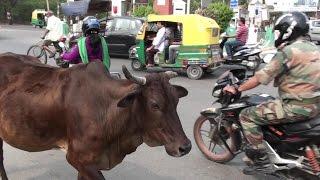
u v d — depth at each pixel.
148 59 14.88
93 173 4.05
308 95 4.73
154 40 14.61
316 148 4.94
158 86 3.77
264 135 5.23
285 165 5.05
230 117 5.76
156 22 14.98
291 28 4.71
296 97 4.78
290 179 5.12
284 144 5.08
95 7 18.30
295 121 4.95
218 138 6.08
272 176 5.92
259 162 5.30
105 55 6.83
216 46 14.49
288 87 4.82
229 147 6.05
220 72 15.54
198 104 10.21
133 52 15.55
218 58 14.59
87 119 3.97
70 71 4.25
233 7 26.23
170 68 14.88
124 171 6.01
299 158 5.01
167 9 31.45
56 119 4.15
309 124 4.89
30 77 4.42
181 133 3.74
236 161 6.49
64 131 4.17
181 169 6.14
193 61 14.06
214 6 23.45
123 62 17.80
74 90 4.09
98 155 4.03
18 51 20.44
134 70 15.66
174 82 13.49
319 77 4.71
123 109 3.91
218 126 5.93
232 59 14.43
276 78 4.96
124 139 4.03
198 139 6.53
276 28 4.88
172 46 14.41
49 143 4.30
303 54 4.70
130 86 3.92
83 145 4.01
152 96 3.74
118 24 18.66
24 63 4.61
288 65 4.73
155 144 3.93
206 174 5.99
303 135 4.91
